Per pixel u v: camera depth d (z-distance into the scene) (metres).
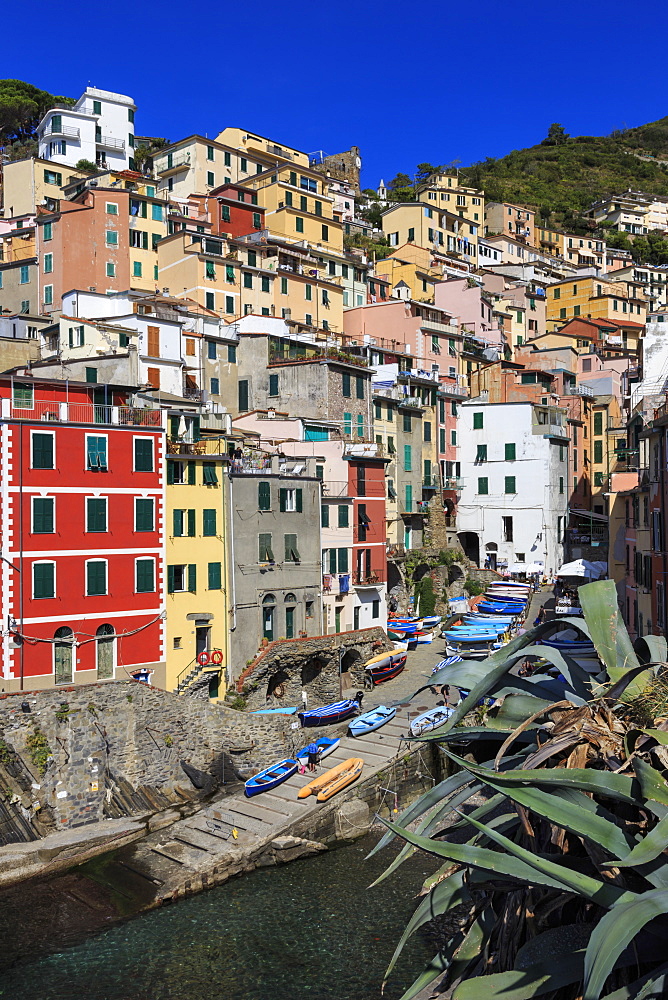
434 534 81.31
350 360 76.19
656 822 17.55
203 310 81.56
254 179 115.44
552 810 17.16
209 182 119.31
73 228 84.31
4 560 43.69
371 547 66.06
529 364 109.06
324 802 43.47
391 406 78.38
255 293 90.56
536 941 17.73
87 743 42.53
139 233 89.19
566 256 178.75
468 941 20.22
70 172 109.69
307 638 55.25
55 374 59.81
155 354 67.69
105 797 42.72
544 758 18.70
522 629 66.94
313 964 32.00
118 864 38.91
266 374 73.69
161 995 30.17
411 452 80.94
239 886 38.09
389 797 46.25
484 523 87.56
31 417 46.53
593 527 94.88
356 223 145.50
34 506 44.72
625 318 142.50
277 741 47.59
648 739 19.14
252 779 44.97
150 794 44.06
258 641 54.94
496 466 87.00
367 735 51.00
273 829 41.34
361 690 58.72
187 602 51.06
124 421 49.69
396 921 35.09
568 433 94.62
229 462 53.72
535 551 84.62
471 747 51.47
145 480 49.00
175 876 37.75
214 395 73.06
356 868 39.97
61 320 65.62
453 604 77.12
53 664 45.06
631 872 17.58
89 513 46.69
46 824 40.75
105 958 32.31
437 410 85.38
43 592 44.91
